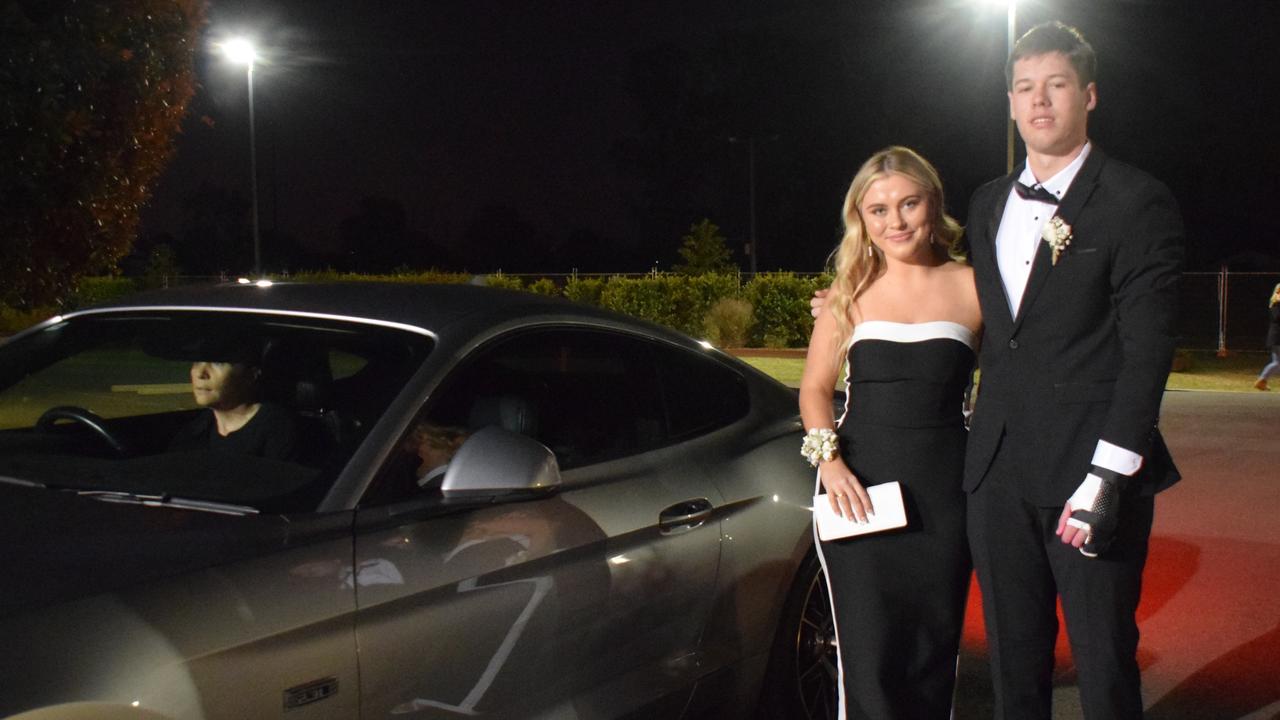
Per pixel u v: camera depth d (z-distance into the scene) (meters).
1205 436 12.70
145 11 7.23
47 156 6.66
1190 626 5.63
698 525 3.49
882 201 3.21
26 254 6.97
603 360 3.62
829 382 3.38
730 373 4.10
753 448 3.88
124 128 7.27
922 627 3.26
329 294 3.52
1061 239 2.85
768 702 3.88
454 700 2.74
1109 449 2.74
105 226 7.38
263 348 3.23
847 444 3.28
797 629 3.90
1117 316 2.85
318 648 2.45
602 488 3.29
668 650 3.38
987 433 3.02
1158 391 2.74
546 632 2.96
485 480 2.77
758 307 28.25
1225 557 7.02
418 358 3.09
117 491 2.81
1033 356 2.92
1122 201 2.81
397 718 2.62
